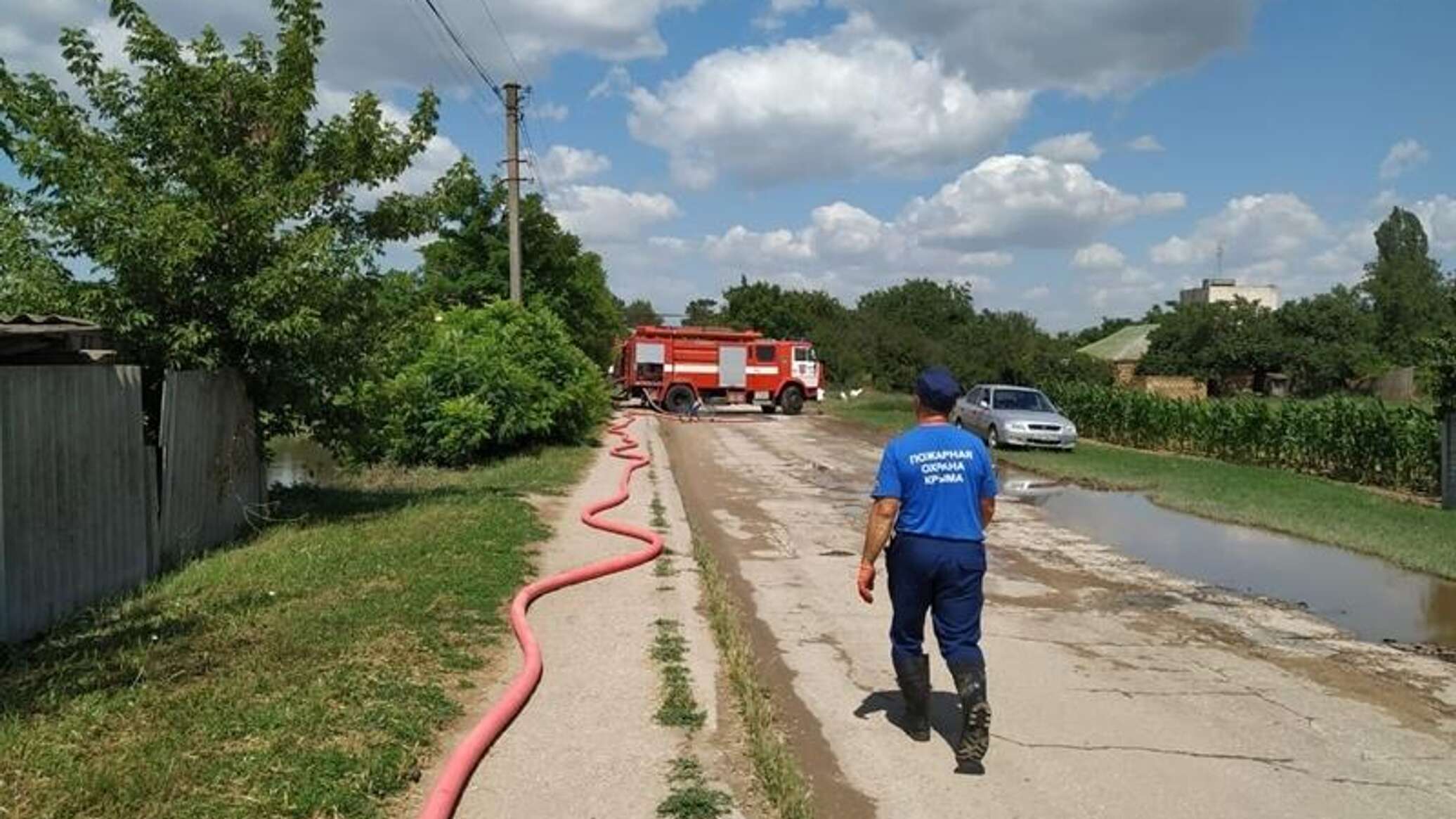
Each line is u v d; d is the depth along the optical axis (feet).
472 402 62.28
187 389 31.91
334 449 42.11
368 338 39.52
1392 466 63.72
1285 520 46.09
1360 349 179.93
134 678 18.93
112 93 36.24
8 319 25.08
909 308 248.93
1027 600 30.89
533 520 40.52
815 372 138.51
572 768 16.58
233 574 28.35
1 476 22.06
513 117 90.94
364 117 39.96
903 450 17.61
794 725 19.30
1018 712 20.30
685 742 17.84
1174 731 19.42
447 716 18.24
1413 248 299.99
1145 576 34.94
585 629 25.17
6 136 33.40
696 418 128.06
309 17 39.29
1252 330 185.26
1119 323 313.53
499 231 112.98
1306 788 16.80
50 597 23.88
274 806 13.85
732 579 32.94
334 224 39.78
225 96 37.68
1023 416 83.30
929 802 15.99
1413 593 32.76
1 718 16.56
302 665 19.89
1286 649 25.85
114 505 26.86
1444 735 19.62
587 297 123.54
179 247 32.19
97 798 13.74
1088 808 15.83
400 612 24.45
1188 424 86.89
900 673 18.43
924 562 17.28
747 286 267.59
